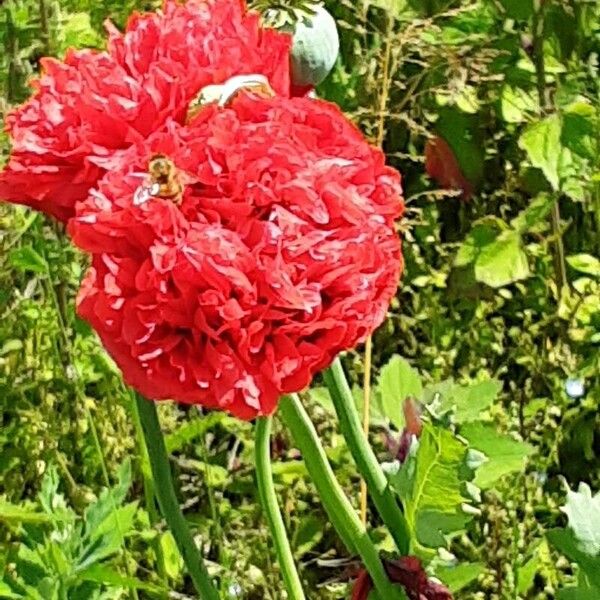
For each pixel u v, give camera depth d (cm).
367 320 36
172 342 35
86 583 53
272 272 34
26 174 37
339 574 64
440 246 77
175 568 62
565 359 71
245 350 34
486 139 82
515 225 76
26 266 64
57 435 67
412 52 77
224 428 70
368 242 36
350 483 66
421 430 46
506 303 78
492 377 73
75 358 67
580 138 76
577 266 74
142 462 62
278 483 66
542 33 80
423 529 43
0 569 53
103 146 37
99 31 81
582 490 47
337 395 44
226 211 35
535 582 64
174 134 36
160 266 34
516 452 49
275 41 40
